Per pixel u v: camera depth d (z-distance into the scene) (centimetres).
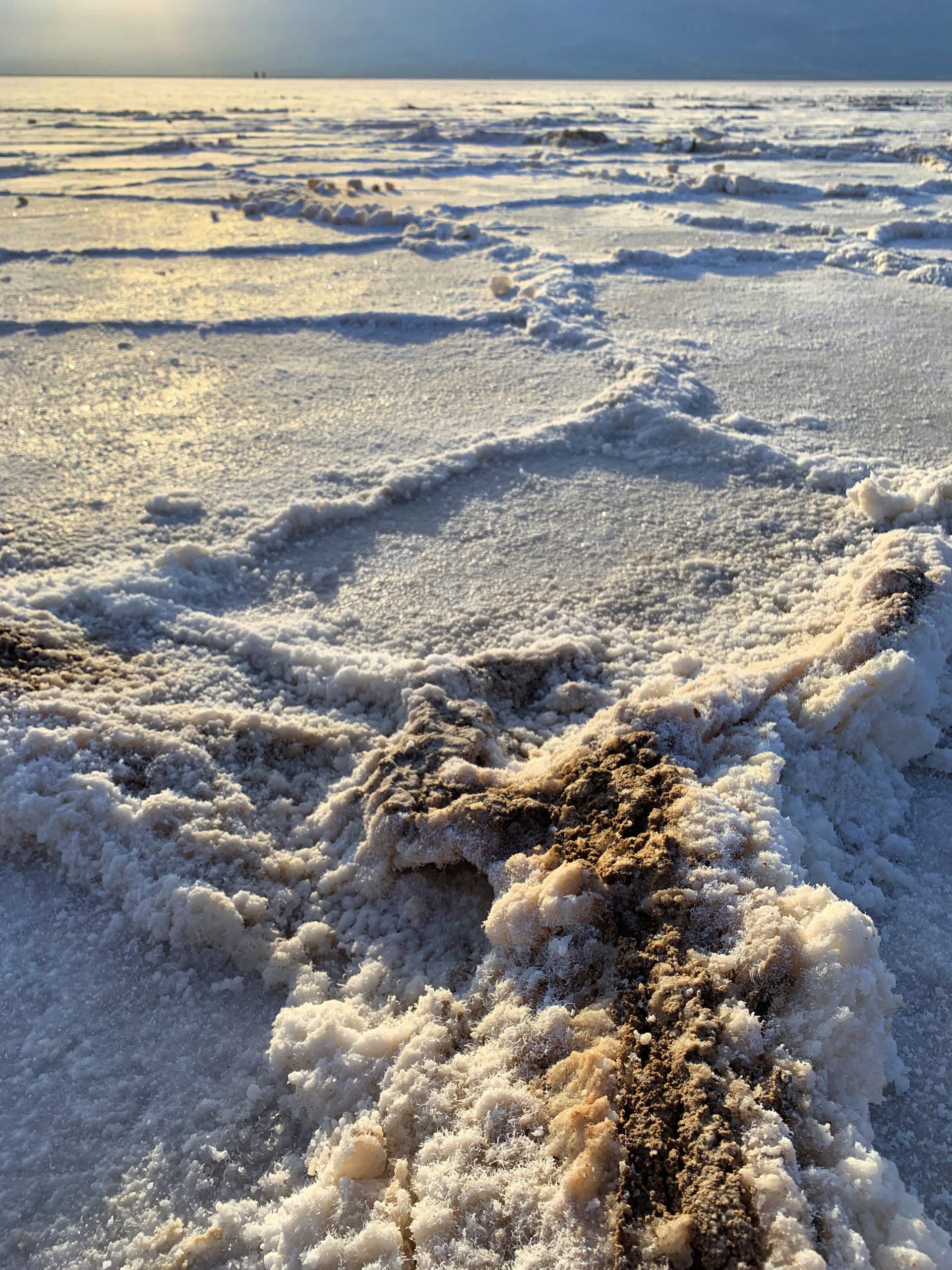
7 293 618
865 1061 140
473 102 2878
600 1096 136
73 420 420
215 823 202
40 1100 156
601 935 166
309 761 231
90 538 319
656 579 303
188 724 232
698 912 162
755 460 382
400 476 360
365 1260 124
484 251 770
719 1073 136
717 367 495
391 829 191
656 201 1011
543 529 334
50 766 209
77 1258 135
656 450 394
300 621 279
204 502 345
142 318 566
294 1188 142
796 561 312
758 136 1652
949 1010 168
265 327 559
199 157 1342
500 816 189
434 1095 144
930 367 499
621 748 204
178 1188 144
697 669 251
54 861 202
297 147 1487
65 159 1294
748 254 752
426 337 546
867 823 209
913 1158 144
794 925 155
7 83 5059
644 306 611
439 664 250
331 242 793
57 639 259
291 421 423
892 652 227
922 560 278
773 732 217
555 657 260
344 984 175
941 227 818
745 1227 116
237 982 177
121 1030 168
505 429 412
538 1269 119
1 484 355
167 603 285
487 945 177
